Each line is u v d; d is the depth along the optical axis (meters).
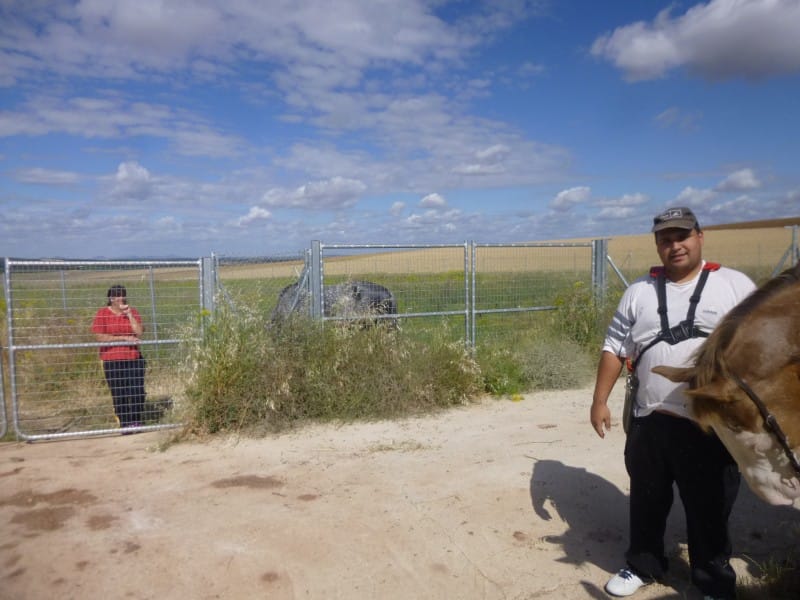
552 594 3.66
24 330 7.74
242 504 4.86
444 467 5.61
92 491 5.15
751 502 4.82
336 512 4.70
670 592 3.63
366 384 7.22
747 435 2.52
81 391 7.46
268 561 4.01
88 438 6.60
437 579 3.81
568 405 7.67
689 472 3.32
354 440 6.38
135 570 3.91
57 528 4.48
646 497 3.55
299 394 6.95
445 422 6.99
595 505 4.83
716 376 2.62
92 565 3.97
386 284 8.73
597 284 10.19
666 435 3.36
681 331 3.34
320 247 7.62
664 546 4.04
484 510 4.74
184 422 6.52
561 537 4.33
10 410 7.32
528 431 6.65
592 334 9.78
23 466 5.73
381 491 5.09
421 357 7.65
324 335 7.29
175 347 7.36
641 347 3.51
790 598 3.48
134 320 6.87
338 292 8.04
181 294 7.70
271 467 5.66
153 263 6.72
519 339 9.29
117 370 6.77
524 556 4.08
